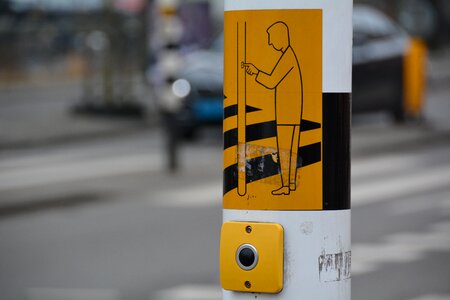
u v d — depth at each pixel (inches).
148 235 558.3
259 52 140.2
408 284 422.6
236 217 142.1
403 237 534.3
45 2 1414.9
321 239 140.3
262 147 140.3
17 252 518.6
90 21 1266.0
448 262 468.8
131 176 780.0
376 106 1072.8
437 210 624.7
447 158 898.1
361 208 635.5
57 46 1560.0
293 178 139.8
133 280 442.6
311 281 140.4
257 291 141.1
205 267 468.1
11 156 943.7
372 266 460.4
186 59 1047.0
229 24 142.1
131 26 1349.7
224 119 144.0
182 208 653.9
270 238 139.6
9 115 1206.3
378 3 2080.5
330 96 140.3
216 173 797.9
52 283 441.1
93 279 447.5
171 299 403.9
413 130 1059.9
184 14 1581.0
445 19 2481.5
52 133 1067.9
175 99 804.0
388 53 1071.6
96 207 667.4
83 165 862.5
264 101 140.3
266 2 139.6
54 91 1485.0
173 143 804.0
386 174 796.6
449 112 1258.6
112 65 1208.2
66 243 541.3
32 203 660.1
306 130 139.6
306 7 139.3
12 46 1520.7
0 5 1445.6
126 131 1138.0
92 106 1204.5
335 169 140.4
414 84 1099.3
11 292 422.9
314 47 139.6
